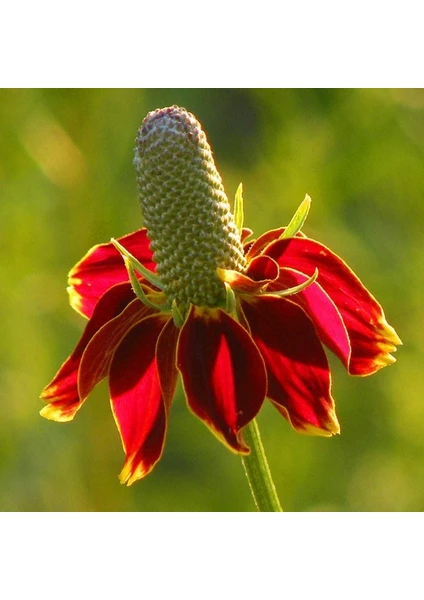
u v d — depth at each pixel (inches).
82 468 17.6
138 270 12.5
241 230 12.8
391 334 12.9
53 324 18.1
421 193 18.2
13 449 17.6
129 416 12.6
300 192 18.1
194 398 12.1
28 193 17.8
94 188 17.8
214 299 12.5
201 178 12.4
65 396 12.7
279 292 12.4
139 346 12.6
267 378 12.2
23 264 17.8
